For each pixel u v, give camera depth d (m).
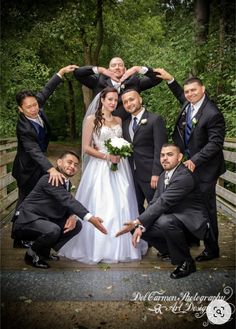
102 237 3.85
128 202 4.08
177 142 4.07
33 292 3.21
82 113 22.73
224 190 6.04
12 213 5.76
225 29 9.45
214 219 3.83
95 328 2.76
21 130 4.07
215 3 9.62
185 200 3.63
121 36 16.25
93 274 3.58
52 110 24.55
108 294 3.20
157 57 9.21
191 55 8.58
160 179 3.80
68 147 18.81
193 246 4.42
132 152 4.18
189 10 10.67
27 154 4.18
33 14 11.20
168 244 3.48
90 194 4.04
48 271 3.63
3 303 3.04
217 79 8.19
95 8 14.53
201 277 3.50
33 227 3.67
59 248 3.86
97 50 15.11
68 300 3.10
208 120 3.73
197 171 3.77
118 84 4.52
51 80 4.57
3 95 9.66
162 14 12.73
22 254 4.10
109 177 4.05
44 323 2.80
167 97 8.88
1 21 10.48
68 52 15.39
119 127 4.21
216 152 3.68
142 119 4.14
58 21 11.27
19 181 4.27
